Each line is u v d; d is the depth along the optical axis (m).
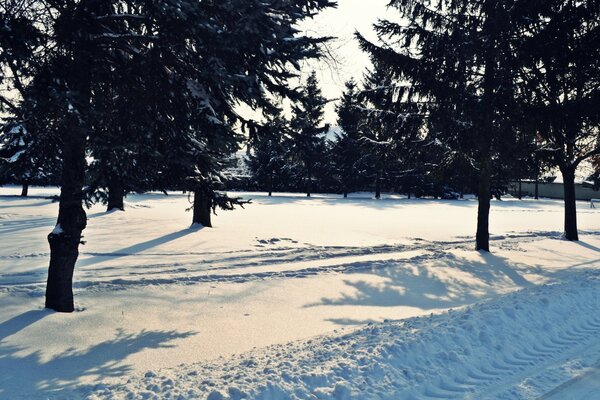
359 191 69.81
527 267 14.11
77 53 7.07
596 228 28.06
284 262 13.59
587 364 5.86
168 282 10.49
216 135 7.45
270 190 59.62
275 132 8.07
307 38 7.98
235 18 7.49
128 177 8.16
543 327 7.18
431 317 7.46
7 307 8.00
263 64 7.86
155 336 7.17
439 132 16.81
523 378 5.38
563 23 14.59
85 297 8.98
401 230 23.55
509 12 14.70
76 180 7.98
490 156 16.73
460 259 14.59
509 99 15.13
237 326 7.82
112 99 7.82
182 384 4.88
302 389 4.68
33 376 5.50
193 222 21.05
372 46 15.84
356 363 5.30
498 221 31.06
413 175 60.31
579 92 16.95
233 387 4.62
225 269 12.24
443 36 15.35
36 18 6.84
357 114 16.98
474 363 5.70
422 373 5.27
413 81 15.71
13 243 15.80
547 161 18.50
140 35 7.31
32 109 6.75
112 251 14.54
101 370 5.76
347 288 10.78
